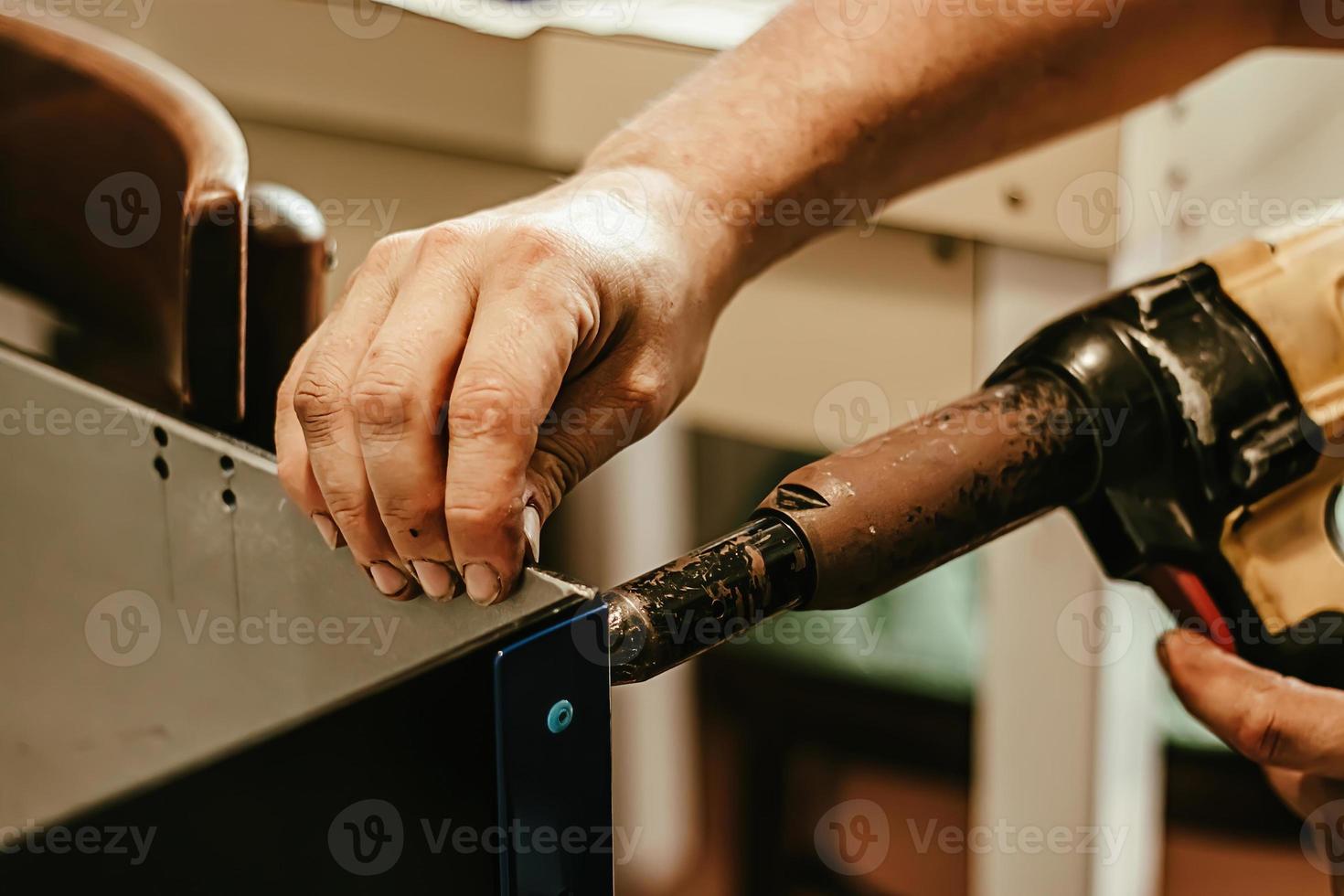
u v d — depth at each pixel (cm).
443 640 37
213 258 47
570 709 34
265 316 51
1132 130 76
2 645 49
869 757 107
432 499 36
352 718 35
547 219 42
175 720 46
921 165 58
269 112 106
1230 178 79
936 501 41
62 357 62
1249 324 47
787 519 39
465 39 95
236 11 104
